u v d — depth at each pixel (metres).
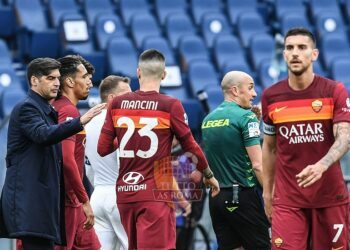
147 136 19.25
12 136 18.81
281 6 50.44
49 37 44.44
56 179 18.97
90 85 20.91
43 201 18.69
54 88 18.94
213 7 49.69
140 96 19.38
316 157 18.33
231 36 46.44
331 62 45.66
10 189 18.77
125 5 48.44
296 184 18.41
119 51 43.91
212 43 47.16
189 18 47.62
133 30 46.53
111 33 45.66
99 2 47.94
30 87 19.16
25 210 18.58
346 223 18.58
